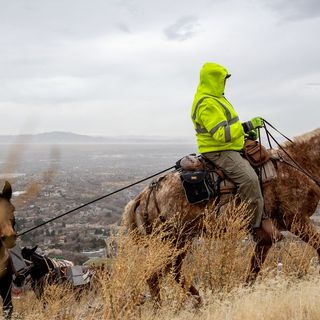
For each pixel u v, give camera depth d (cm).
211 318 486
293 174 649
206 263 606
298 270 631
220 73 632
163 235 562
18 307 623
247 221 622
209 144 629
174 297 554
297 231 654
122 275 467
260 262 631
